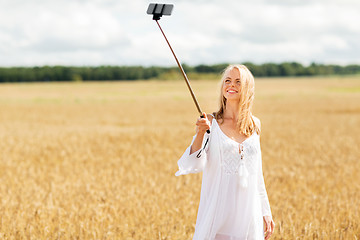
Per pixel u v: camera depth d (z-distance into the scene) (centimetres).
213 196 360
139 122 2589
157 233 577
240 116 362
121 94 6003
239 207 360
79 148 1446
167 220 624
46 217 639
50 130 2094
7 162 1158
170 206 709
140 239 567
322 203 717
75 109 3694
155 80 11438
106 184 870
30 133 1938
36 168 1099
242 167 356
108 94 6025
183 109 3612
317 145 1495
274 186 862
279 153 1294
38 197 759
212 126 365
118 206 695
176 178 955
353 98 4847
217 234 363
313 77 12862
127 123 2534
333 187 860
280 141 1625
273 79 11238
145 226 605
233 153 357
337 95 5403
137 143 1596
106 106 4025
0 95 5769
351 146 1485
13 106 4006
